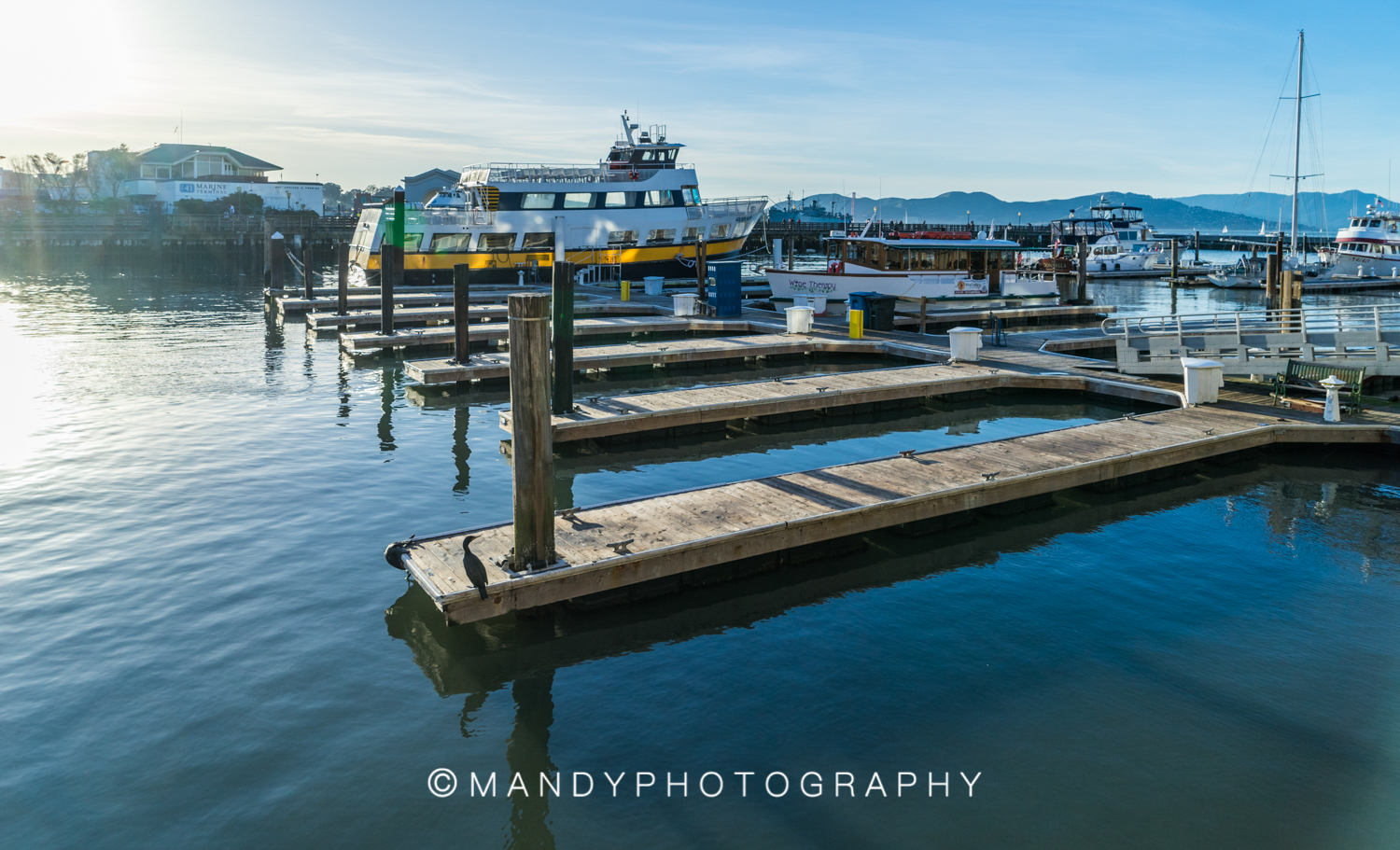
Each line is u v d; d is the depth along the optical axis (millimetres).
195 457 15000
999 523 12523
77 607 9250
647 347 24641
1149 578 10477
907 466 13266
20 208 90062
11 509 12242
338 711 7449
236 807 6219
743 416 17891
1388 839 5953
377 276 42875
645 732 7227
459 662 8359
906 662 8406
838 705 7633
